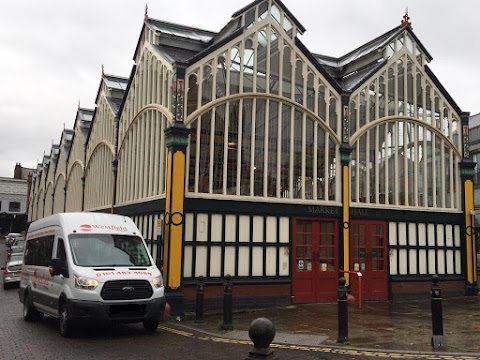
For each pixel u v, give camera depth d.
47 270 11.12
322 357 8.30
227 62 14.71
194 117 13.93
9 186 65.88
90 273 9.65
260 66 15.27
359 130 16.53
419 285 16.80
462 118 18.44
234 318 12.48
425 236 17.30
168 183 13.44
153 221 14.98
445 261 17.53
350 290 15.62
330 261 15.56
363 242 16.22
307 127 15.85
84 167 25.67
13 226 65.50
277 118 15.36
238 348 8.98
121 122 19.86
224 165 14.35
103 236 10.89
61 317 9.98
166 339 9.77
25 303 12.52
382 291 16.25
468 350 8.75
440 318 9.09
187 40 16.67
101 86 23.89
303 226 15.31
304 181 15.45
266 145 14.97
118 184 19.59
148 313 9.81
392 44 17.55
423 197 17.53
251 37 15.19
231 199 14.21
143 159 16.70
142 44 18.08
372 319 12.29
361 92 16.86
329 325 11.41
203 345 9.23
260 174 14.91
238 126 14.70
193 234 13.62
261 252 14.52
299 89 15.88
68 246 10.35
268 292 14.39
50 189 36.12
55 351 8.54
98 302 9.38
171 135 13.53
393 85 17.42
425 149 17.73
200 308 11.65
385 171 16.91
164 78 15.08
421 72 17.92
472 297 17.36
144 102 16.97
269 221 14.77
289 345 9.16
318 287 15.20
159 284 10.25
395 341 9.51
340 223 15.80
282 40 15.62
